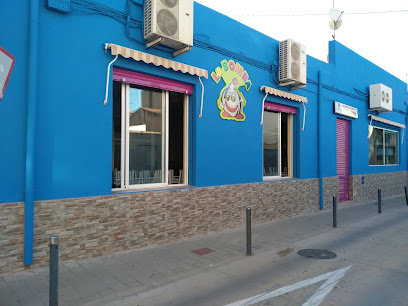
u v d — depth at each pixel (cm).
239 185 797
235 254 587
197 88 707
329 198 1141
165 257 554
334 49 1200
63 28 507
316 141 1096
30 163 459
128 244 577
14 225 450
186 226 671
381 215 1047
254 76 855
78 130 521
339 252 615
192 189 685
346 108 1238
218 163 752
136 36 598
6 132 448
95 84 542
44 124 487
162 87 653
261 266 526
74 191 515
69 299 387
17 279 434
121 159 606
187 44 617
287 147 1030
